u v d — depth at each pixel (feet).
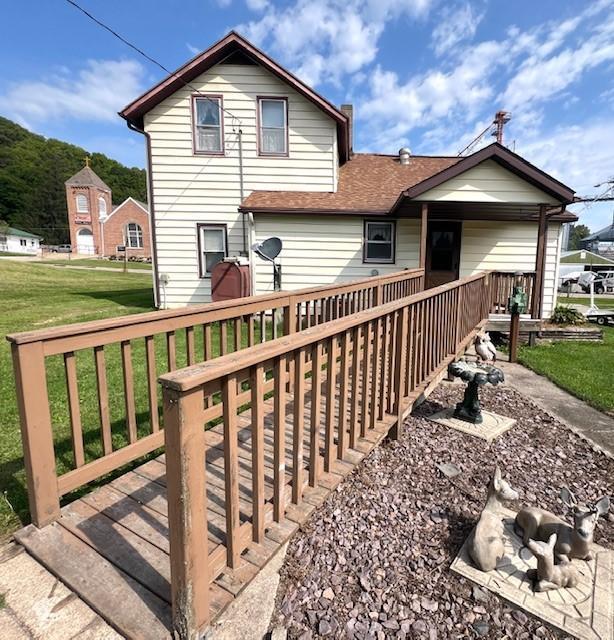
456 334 16.12
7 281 49.32
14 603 5.16
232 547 5.24
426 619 5.57
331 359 7.29
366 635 5.26
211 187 31.22
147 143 30.58
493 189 23.16
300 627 5.31
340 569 6.35
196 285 31.96
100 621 4.93
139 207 138.92
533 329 24.13
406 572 6.39
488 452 10.53
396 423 10.48
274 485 6.07
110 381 14.73
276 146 31.17
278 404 5.78
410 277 22.82
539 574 6.07
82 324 6.89
